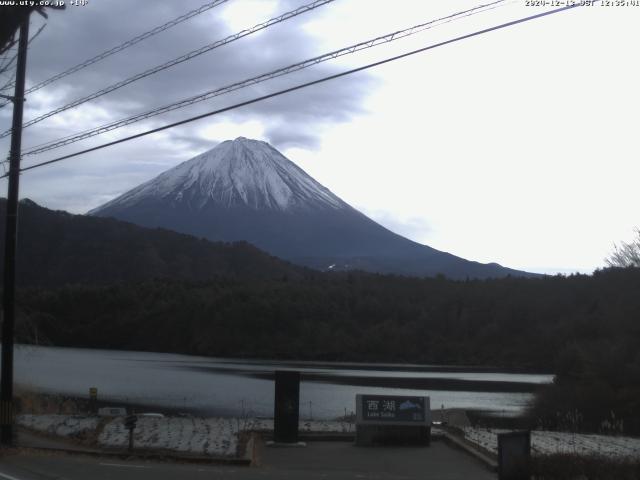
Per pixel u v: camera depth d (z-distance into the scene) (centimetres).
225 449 1659
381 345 10950
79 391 5403
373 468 1489
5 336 1761
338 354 10944
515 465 1138
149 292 13475
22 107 1795
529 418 4106
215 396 5356
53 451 1627
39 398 3291
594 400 4044
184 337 12025
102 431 1969
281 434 1789
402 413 1822
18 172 1803
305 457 1617
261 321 11525
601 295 7194
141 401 4888
